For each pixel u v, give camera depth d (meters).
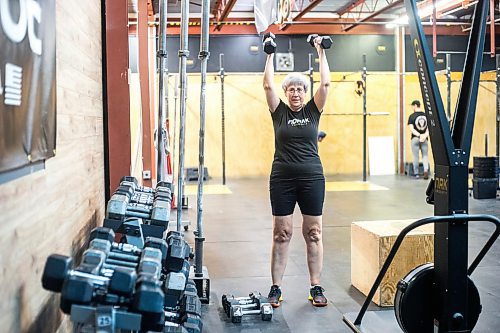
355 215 7.81
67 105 2.58
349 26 13.39
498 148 10.14
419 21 2.71
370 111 13.68
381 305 3.90
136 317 1.55
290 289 4.39
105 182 4.04
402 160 13.83
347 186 11.18
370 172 13.45
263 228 6.93
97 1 3.71
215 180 12.78
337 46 13.83
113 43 3.96
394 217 7.64
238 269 5.01
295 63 13.71
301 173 3.86
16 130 1.61
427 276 2.86
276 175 3.90
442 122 2.68
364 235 4.17
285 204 3.91
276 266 4.00
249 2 12.89
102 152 3.94
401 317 2.88
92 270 1.66
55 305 2.29
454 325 2.75
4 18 1.49
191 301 2.59
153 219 2.65
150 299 1.55
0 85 1.45
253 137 13.41
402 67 13.71
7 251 1.60
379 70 13.96
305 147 3.89
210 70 13.46
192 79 13.03
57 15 2.38
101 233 2.05
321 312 3.85
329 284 4.51
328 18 13.77
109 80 3.98
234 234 6.57
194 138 13.05
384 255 3.87
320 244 3.99
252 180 12.72
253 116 13.38
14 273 1.67
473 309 2.88
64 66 2.52
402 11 13.35
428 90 2.72
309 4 11.91
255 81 13.33
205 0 3.90
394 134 13.83
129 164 4.04
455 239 2.72
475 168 9.40
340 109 13.55
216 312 3.88
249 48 13.64
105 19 3.94
